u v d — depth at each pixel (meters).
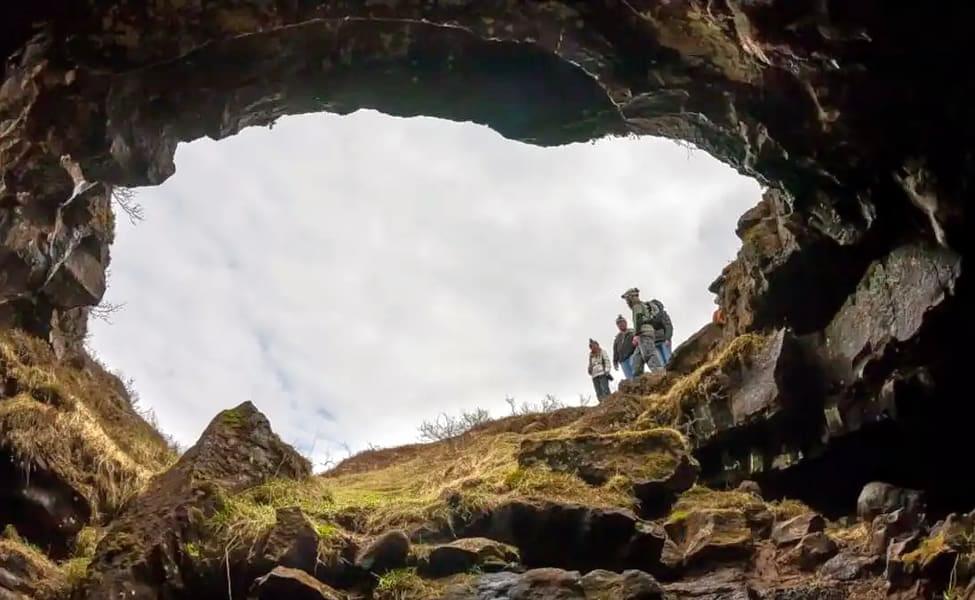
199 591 6.80
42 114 7.12
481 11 7.46
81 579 6.53
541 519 7.60
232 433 8.45
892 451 8.73
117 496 8.31
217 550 6.95
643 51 7.57
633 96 8.01
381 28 7.77
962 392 8.08
